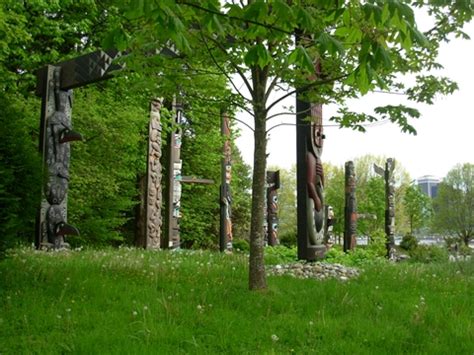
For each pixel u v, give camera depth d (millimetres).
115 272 6734
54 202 10141
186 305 5266
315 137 10633
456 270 8961
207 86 6891
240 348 4258
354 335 4699
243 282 6707
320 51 3336
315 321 4973
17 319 4547
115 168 15992
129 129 15266
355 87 6848
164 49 7223
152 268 7129
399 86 7098
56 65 10609
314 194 10555
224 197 16188
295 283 6895
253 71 6480
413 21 2941
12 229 5703
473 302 6211
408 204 45188
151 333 4320
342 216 41438
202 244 25797
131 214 21594
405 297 6371
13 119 5824
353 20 3465
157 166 13812
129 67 6297
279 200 48938
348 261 11672
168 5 3080
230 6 3555
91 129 14266
